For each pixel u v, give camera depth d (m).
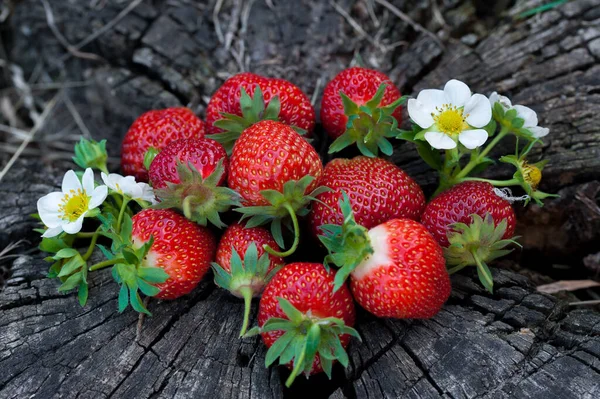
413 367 0.31
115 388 0.31
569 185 0.37
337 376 0.33
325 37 0.42
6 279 0.37
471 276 0.34
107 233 0.32
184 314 0.33
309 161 0.32
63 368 0.32
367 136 0.33
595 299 0.38
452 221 0.32
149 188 0.34
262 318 0.31
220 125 0.34
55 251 0.34
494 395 0.30
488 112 0.33
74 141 0.43
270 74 0.41
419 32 0.42
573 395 0.30
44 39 0.45
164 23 0.43
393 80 0.40
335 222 0.32
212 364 0.32
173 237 0.32
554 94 0.38
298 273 0.30
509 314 0.32
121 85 0.42
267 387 0.31
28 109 0.46
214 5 0.44
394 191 0.33
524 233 0.38
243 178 0.31
